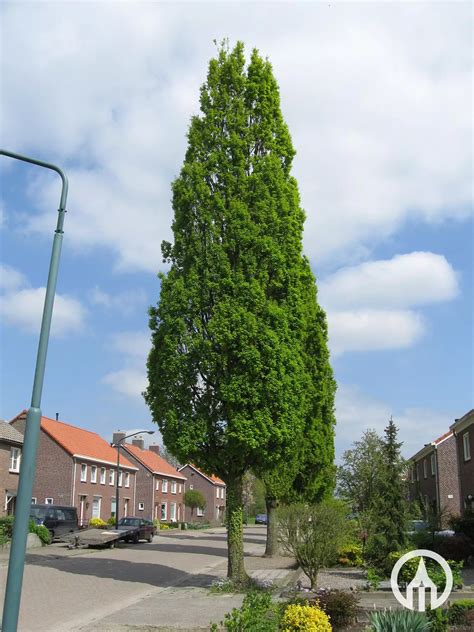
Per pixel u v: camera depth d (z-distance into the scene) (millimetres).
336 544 16969
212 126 19391
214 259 18125
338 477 27391
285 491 26797
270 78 20047
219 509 93125
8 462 40500
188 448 17422
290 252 18781
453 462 42344
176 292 18125
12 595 7488
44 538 34188
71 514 38031
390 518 19172
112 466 58781
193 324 17844
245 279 17953
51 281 8727
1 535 30141
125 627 12031
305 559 16984
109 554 30672
